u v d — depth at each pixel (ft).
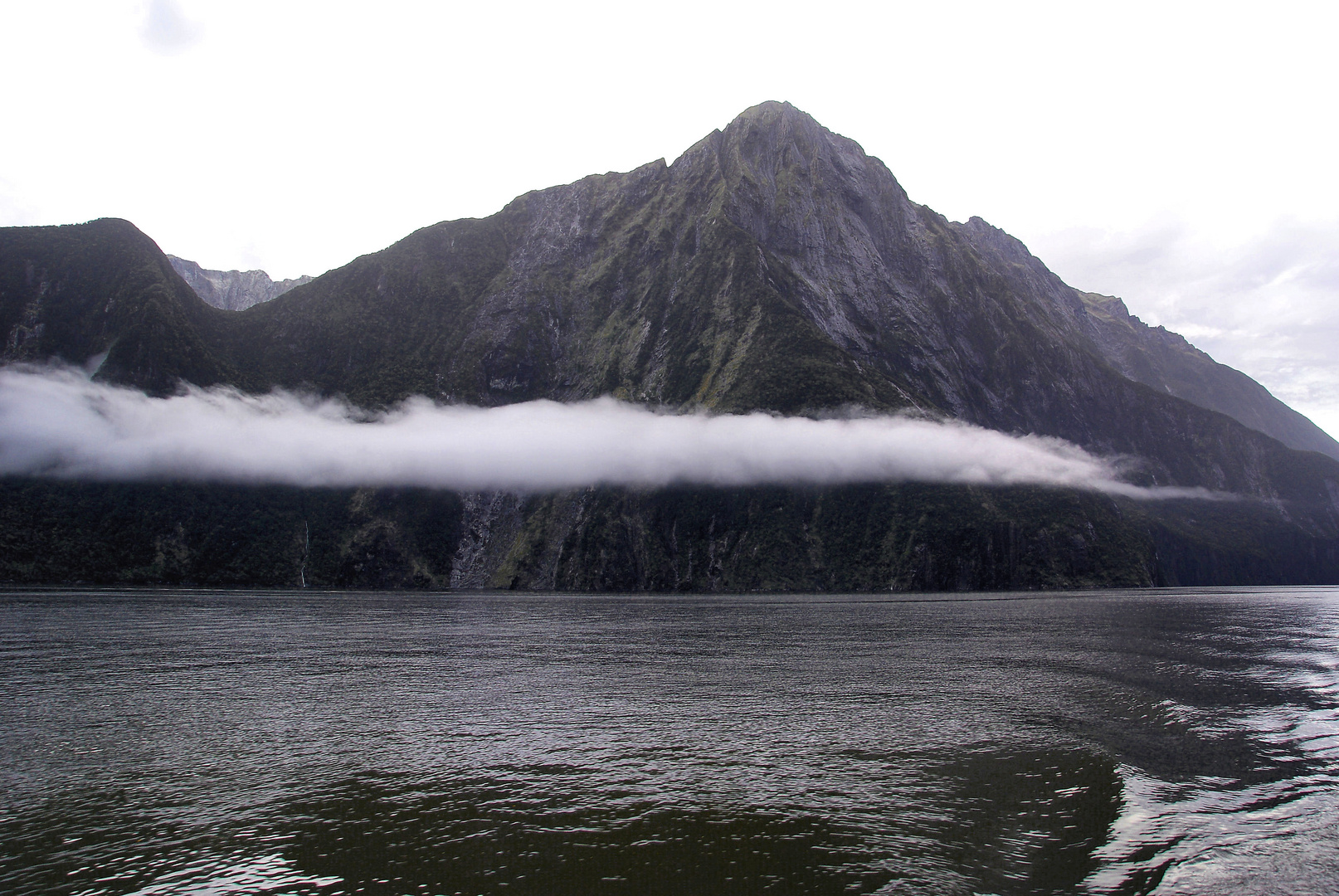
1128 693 172.76
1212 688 178.70
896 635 293.02
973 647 254.47
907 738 132.98
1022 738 132.46
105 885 79.10
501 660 225.97
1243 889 76.33
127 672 202.80
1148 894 75.20
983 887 76.69
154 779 111.96
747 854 84.69
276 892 77.20
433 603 524.52
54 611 387.34
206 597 543.80
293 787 108.06
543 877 79.25
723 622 356.59
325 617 378.73
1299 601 532.32
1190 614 400.26
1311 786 106.01
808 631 313.94
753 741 131.64
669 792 105.09
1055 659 226.79
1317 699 165.37
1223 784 107.55
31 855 86.53
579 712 154.92
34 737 135.54
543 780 110.63
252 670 206.28
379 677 196.24
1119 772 112.78
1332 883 77.41
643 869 81.15
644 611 439.22
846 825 92.89
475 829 92.53
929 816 96.02
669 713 153.89
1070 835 89.30
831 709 156.35
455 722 146.10
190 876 80.89
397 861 83.66
